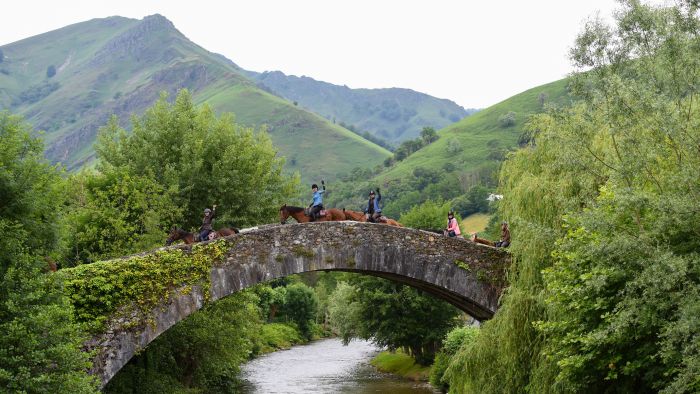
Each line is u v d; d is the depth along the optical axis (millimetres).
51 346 16781
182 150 37000
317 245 23328
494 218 87500
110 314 20734
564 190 20250
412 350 55438
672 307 14938
